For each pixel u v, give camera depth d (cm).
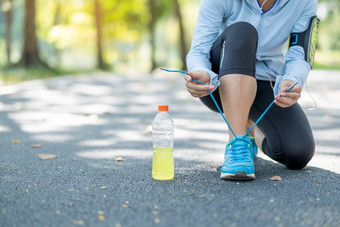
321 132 301
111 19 1692
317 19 185
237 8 185
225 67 167
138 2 1677
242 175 162
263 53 191
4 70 1050
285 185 159
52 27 1742
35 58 1095
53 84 764
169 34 2566
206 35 183
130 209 130
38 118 378
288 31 188
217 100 187
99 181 166
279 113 183
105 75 1112
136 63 2802
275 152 187
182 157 220
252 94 167
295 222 119
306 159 181
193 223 118
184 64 1402
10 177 172
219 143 265
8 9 1455
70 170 186
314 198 142
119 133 303
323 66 1611
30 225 117
